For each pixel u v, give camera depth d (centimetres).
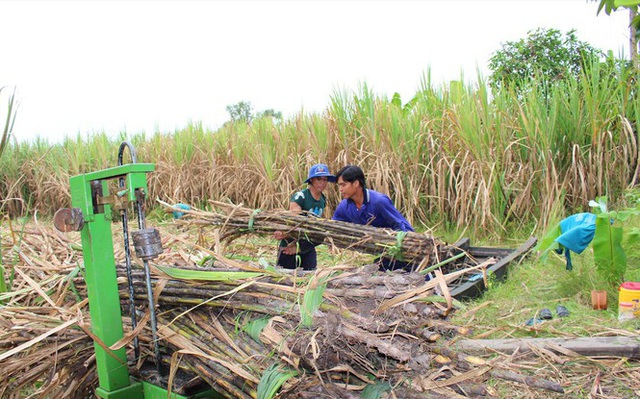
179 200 1102
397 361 233
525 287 390
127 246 274
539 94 668
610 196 627
